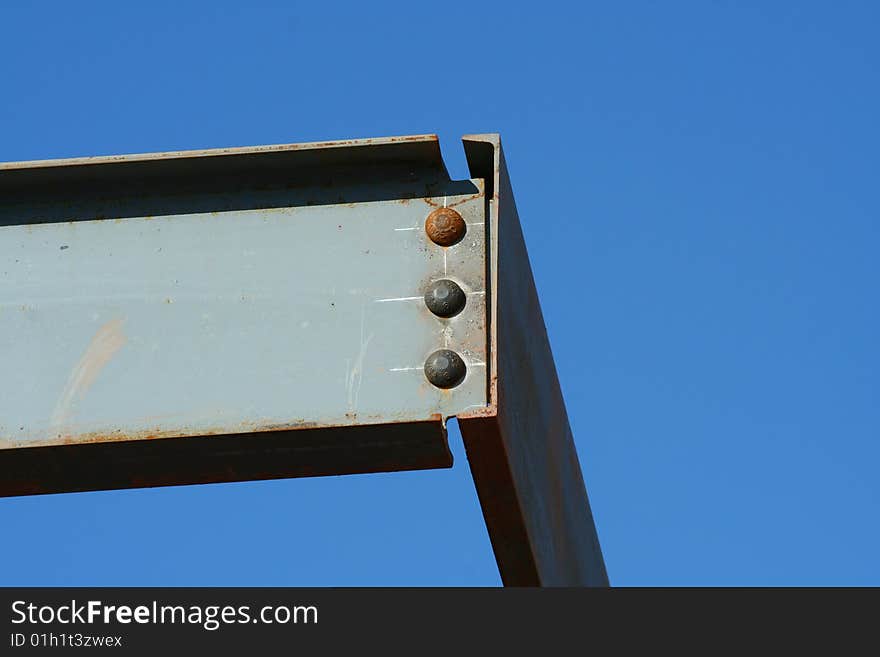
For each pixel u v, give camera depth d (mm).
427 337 7926
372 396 7793
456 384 7781
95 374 8125
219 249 8367
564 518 11141
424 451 7957
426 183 8352
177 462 8148
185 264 8359
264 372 7973
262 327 8109
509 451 8070
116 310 8289
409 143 8102
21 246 8516
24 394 8102
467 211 8234
